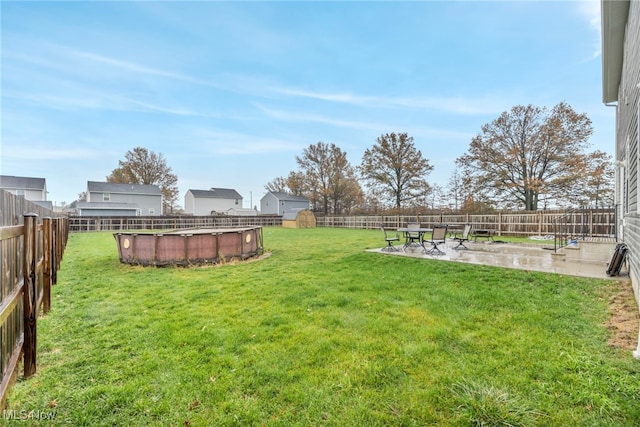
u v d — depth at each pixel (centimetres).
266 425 184
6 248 199
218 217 2445
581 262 632
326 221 2672
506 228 1459
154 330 329
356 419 187
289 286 503
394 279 525
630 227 499
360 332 313
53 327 342
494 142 1898
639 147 395
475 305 384
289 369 245
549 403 195
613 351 259
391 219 2072
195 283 544
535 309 362
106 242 1262
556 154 1722
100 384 227
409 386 218
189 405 203
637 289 381
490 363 244
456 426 179
